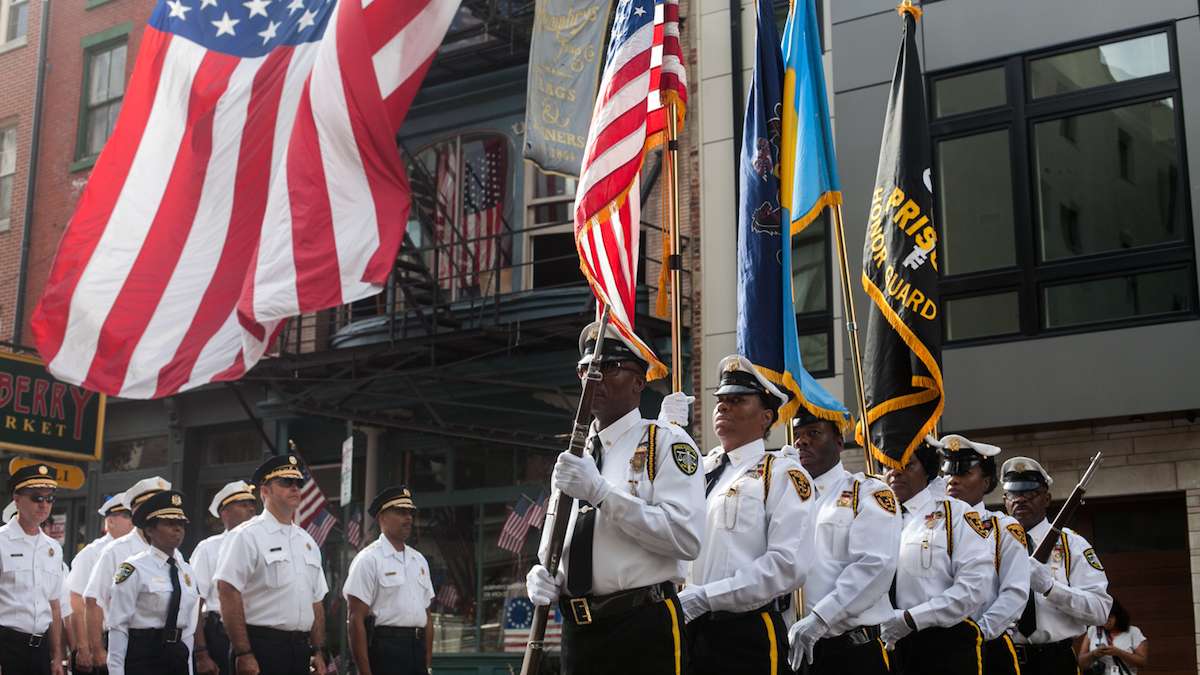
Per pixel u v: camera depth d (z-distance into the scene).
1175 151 13.70
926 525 8.51
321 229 13.37
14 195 23.02
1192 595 13.26
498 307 16.31
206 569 12.08
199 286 13.35
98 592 11.16
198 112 13.73
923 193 10.36
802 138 9.98
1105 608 9.51
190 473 20.34
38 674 11.16
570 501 5.38
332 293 13.25
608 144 7.39
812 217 9.86
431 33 14.51
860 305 14.95
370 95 13.71
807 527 6.39
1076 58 14.42
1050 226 14.30
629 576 5.45
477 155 18.17
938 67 15.09
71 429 20.00
